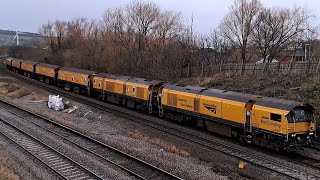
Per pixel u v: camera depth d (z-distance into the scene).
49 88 50.56
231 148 22.45
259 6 54.78
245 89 35.88
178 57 52.59
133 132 26.28
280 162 19.81
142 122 30.05
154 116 33.78
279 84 34.38
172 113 31.62
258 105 23.09
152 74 52.53
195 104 28.31
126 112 34.66
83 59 69.50
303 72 35.03
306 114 22.16
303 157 21.28
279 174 17.69
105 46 65.69
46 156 18.78
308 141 22.02
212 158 20.17
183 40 56.66
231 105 24.91
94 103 39.25
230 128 25.45
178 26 61.38
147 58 56.22
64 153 19.41
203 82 43.38
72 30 85.56
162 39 59.59
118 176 15.94
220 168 18.05
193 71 50.44
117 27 62.81
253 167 18.66
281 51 56.44
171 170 17.00
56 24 88.31
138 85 35.50
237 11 54.91
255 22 54.25
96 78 43.28
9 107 34.44
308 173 17.97
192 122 29.67
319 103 27.28
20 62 68.94
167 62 52.53
